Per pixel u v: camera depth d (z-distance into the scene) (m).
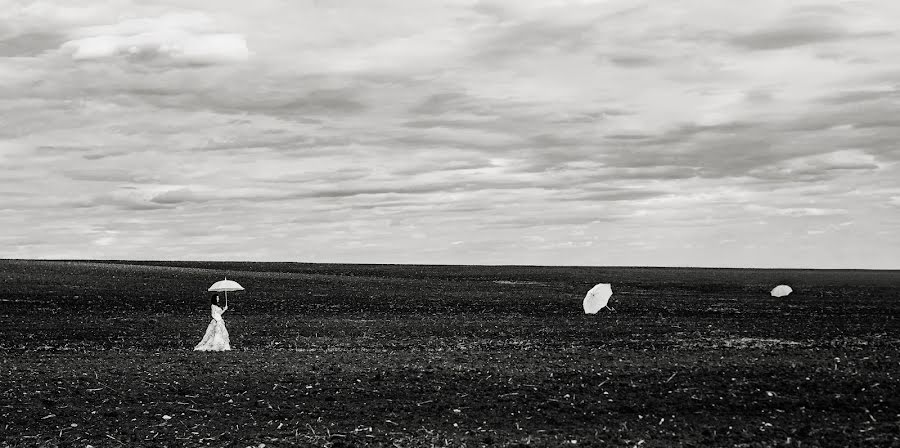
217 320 27.64
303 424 16.69
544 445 15.23
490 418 17.36
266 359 25.25
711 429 16.44
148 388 20.11
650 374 23.03
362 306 49.12
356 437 15.69
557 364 24.78
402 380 21.70
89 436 15.64
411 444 15.24
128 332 33.38
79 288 53.34
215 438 15.57
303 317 41.44
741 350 28.94
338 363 24.61
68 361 24.34
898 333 35.94
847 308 52.56
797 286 90.75
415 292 63.56
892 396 19.92
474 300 56.56
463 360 25.62
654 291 73.06
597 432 16.20
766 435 15.96
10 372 22.00
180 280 65.56
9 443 15.09
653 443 15.41
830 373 23.36
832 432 16.19
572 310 48.81
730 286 86.44
